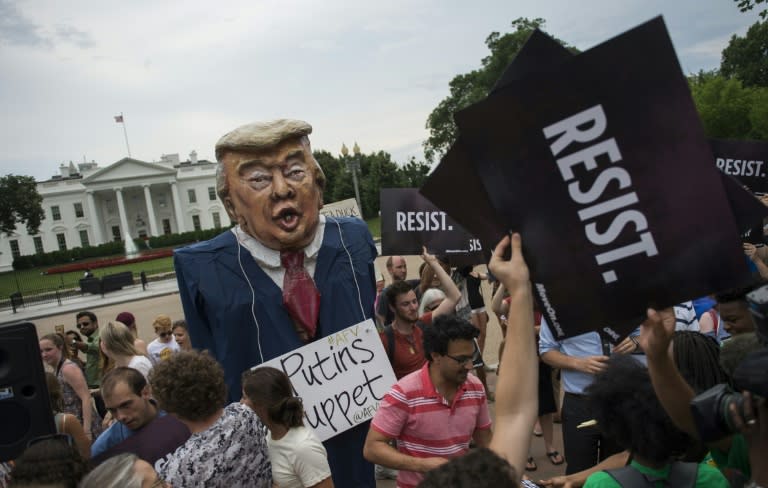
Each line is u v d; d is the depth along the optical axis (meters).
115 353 5.02
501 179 1.60
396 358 4.45
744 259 1.49
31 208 57.03
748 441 1.39
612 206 1.55
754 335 2.08
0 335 2.38
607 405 2.01
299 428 2.81
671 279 1.55
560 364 3.66
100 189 71.00
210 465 2.36
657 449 1.88
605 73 1.48
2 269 67.88
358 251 4.39
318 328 4.12
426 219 5.99
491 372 7.71
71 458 2.16
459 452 2.82
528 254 1.64
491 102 1.56
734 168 5.18
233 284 3.99
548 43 1.54
